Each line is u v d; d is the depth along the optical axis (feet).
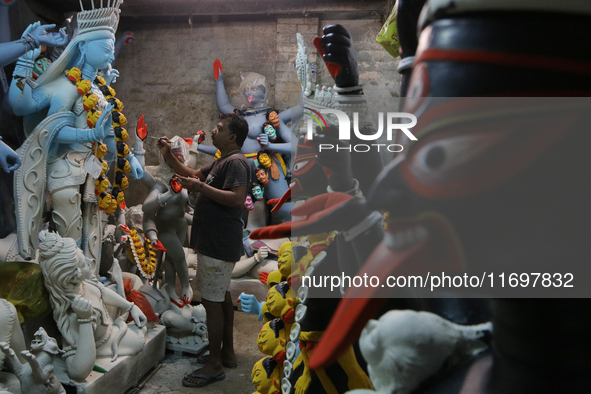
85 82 7.14
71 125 7.11
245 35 16.63
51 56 8.71
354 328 0.80
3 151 6.17
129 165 8.46
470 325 1.04
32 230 6.85
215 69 16.16
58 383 5.46
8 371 5.85
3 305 5.60
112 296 7.29
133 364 7.32
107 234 8.73
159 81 16.96
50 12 14.92
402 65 1.28
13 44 6.47
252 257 12.39
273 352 3.71
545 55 0.75
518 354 0.95
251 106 14.84
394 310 1.10
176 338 9.07
